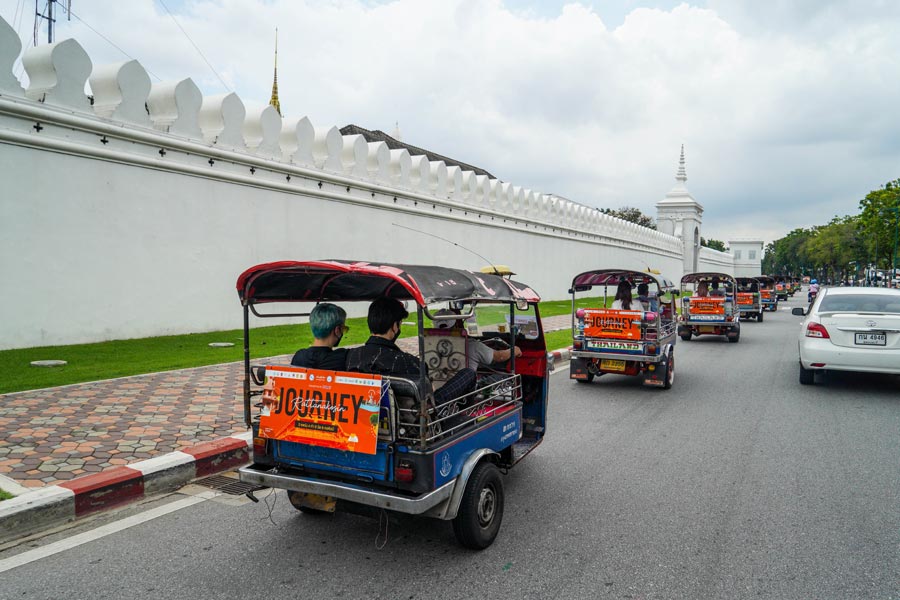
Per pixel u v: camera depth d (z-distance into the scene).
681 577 3.38
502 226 22.86
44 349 9.32
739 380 10.20
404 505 3.13
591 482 5.02
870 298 9.14
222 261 12.33
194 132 11.67
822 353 8.77
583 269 31.52
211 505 4.48
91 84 10.52
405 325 14.24
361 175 15.78
